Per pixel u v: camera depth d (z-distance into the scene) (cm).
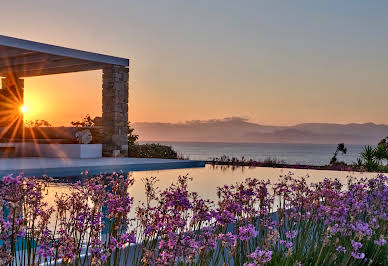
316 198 342
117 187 262
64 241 221
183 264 236
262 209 330
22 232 217
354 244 254
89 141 1505
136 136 2014
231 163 1745
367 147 1633
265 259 198
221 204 287
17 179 218
